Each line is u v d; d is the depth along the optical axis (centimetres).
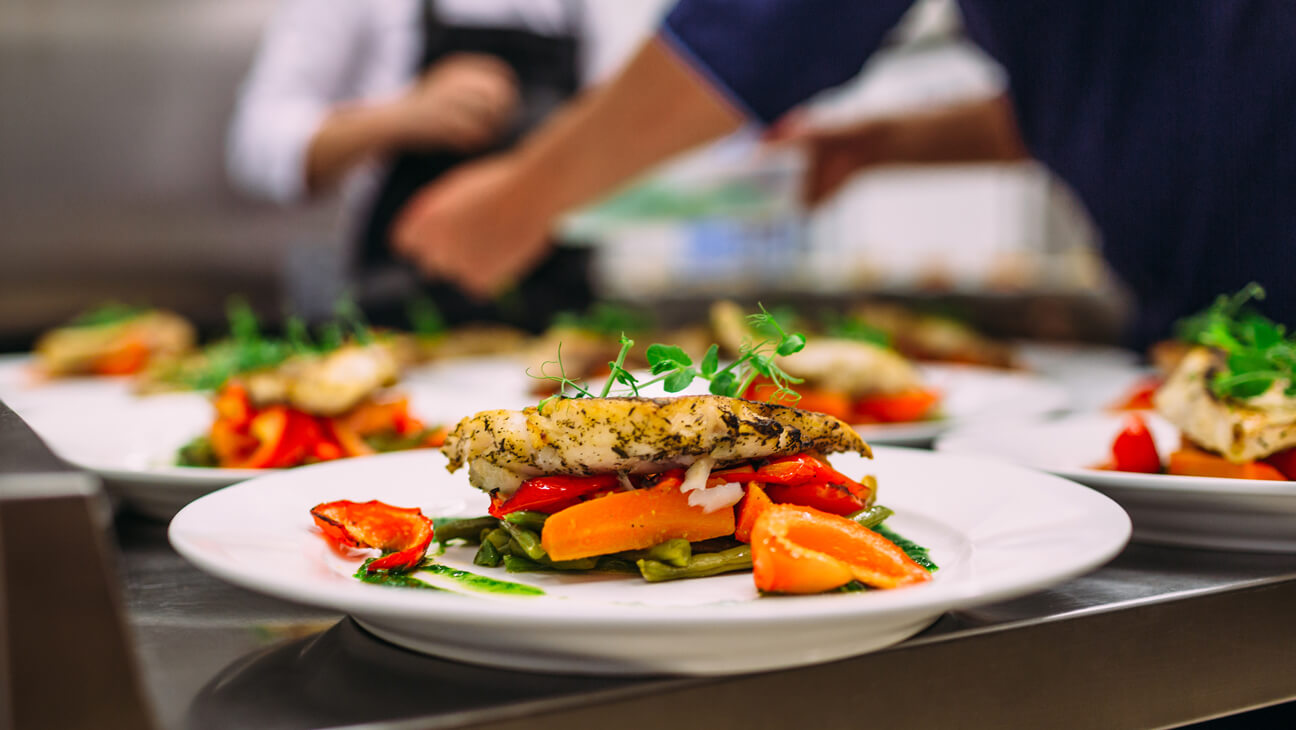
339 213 255
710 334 115
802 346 52
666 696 42
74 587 38
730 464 50
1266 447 56
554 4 227
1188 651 48
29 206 231
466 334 154
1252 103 84
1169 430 67
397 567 49
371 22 226
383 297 214
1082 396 97
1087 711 47
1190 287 95
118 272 240
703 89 112
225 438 67
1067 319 172
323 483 54
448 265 143
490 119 206
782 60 108
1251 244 88
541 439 49
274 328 169
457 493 56
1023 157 162
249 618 48
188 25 236
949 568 48
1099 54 93
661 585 48
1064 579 43
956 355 129
